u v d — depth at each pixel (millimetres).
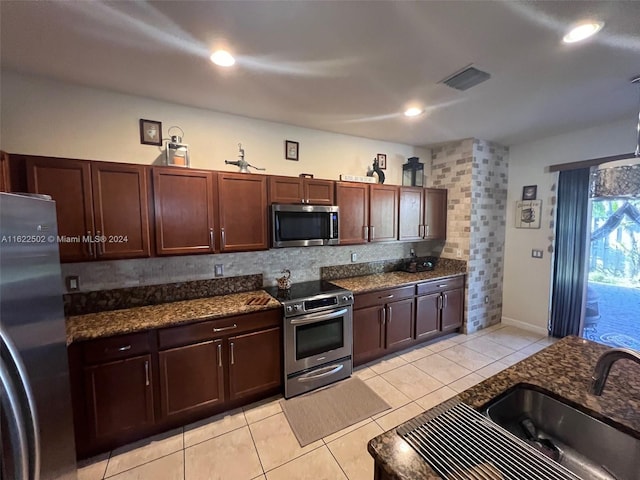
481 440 819
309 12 1325
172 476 1661
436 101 2354
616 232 3131
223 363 2150
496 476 689
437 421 907
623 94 2236
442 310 3449
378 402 2307
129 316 2029
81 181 1860
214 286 2582
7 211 952
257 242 2492
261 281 2820
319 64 1788
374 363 2945
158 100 2318
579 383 1127
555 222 3438
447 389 2479
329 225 2758
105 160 2162
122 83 2033
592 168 3104
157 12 1319
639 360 851
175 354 1978
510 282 3906
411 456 764
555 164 3385
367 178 3146
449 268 3807
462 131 3188
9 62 1761
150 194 2072
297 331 2393
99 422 1780
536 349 3209
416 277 3330
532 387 1115
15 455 920
